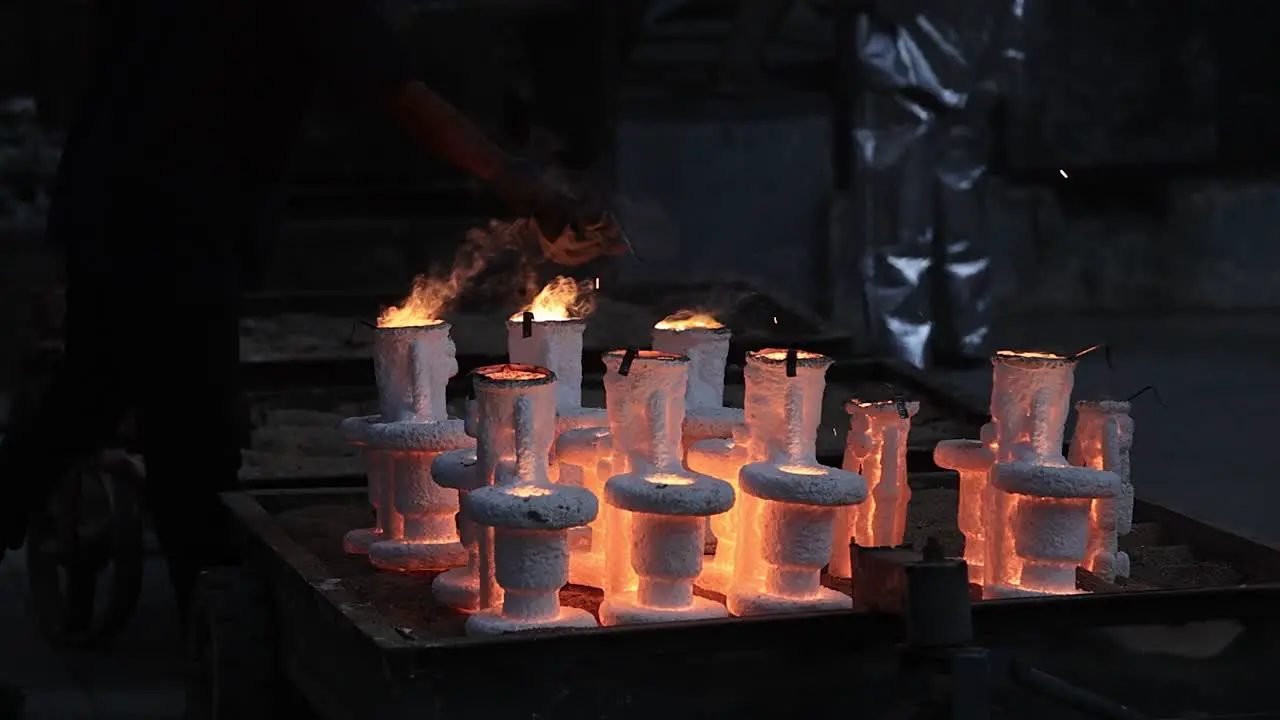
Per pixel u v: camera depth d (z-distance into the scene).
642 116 10.27
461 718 2.16
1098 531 2.88
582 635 2.20
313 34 3.26
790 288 10.45
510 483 2.47
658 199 10.32
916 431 4.59
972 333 9.46
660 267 10.32
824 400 5.03
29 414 3.62
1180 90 12.05
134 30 3.49
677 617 2.45
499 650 2.17
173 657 4.44
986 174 9.33
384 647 2.15
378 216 7.66
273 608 2.94
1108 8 11.91
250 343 5.60
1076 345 10.75
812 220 10.42
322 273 7.27
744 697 2.27
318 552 3.21
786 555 2.50
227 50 3.37
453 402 5.06
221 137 3.44
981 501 2.83
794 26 10.00
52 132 8.66
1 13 8.60
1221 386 9.34
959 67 9.10
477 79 7.94
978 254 9.39
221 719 2.89
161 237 3.42
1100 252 12.29
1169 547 3.16
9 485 3.64
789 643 2.28
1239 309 12.31
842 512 2.87
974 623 2.34
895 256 9.24
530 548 2.44
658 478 2.50
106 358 3.53
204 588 3.02
